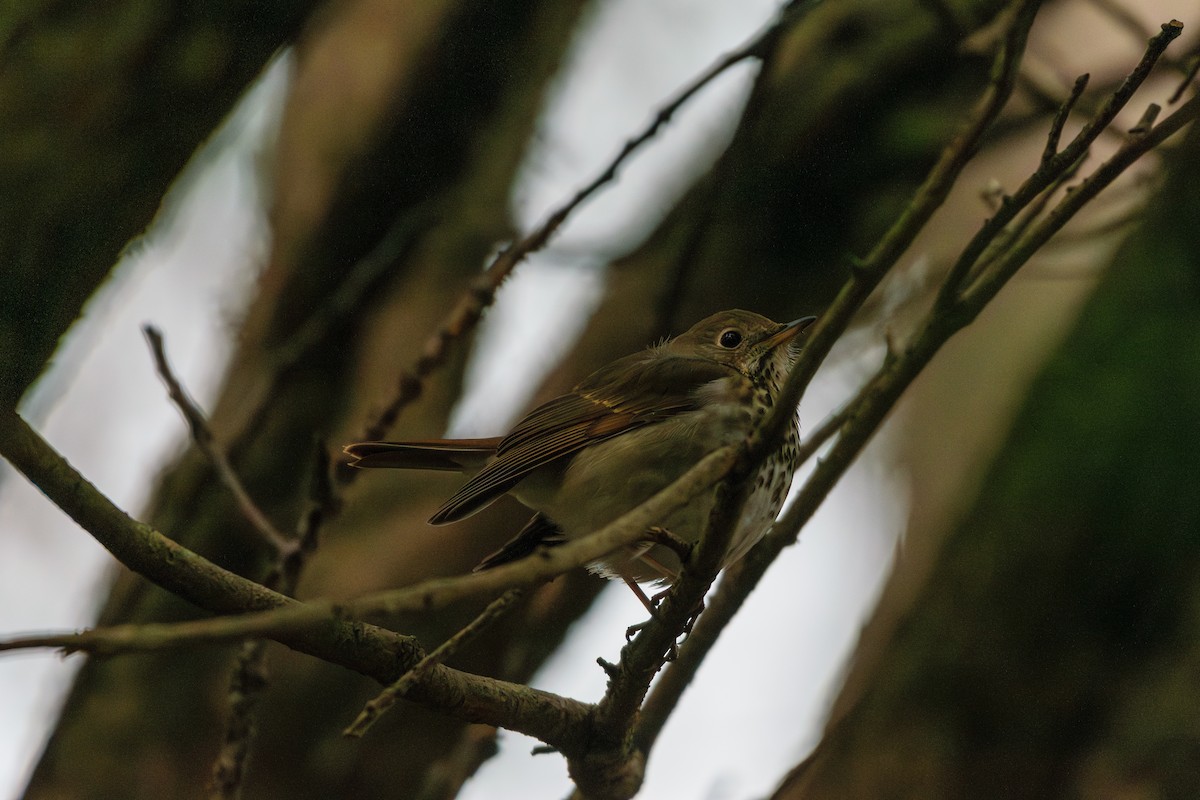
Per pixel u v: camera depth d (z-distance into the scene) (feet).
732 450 22.22
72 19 22.80
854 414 27.94
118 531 21.94
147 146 23.06
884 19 40.32
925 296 46.78
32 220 22.53
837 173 40.45
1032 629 30.50
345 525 42.29
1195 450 28.58
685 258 38.09
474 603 40.50
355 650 23.94
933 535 42.50
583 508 34.35
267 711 40.40
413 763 40.52
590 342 43.29
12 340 22.56
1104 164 24.97
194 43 23.08
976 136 21.45
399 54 46.62
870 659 41.09
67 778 40.34
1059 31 43.06
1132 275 29.86
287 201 46.42
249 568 42.01
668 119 32.65
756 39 33.55
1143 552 29.71
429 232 46.09
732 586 29.27
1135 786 28.55
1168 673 29.32
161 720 40.75
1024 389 34.71
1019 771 29.66
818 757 32.19
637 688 26.04
